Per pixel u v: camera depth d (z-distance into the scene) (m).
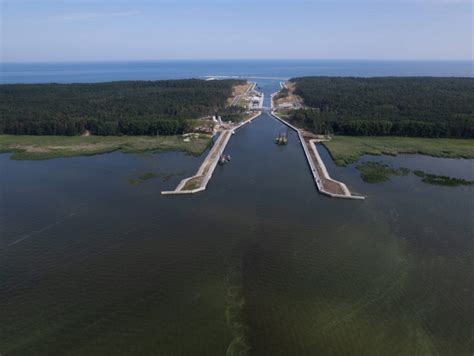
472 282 54.06
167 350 42.22
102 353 41.84
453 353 41.97
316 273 56.09
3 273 55.88
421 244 64.19
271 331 45.03
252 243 64.50
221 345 42.91
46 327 45.59
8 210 77.12
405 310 48.41
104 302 49.84
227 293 51.75
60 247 63.09
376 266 57.75
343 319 46.88
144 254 61.03
